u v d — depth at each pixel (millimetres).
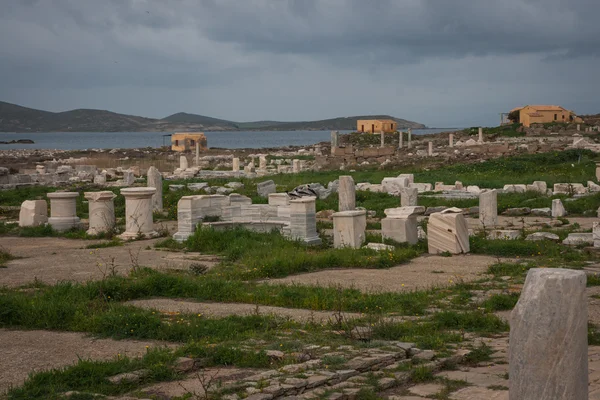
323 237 21922
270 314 11344
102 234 24047
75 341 10086
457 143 82312
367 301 12258
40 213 26703
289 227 21984
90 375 7910
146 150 111750
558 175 43719
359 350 8992
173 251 20422
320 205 31125
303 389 7422
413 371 8070
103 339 10227
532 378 4836
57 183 46219
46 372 7988
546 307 4812
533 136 88125
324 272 16406
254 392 7191
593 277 14391
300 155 84250
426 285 14375
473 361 8852
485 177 44969
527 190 34500
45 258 19188
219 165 67688
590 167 46125
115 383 7719
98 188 42625
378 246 19297
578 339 4812
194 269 16141
